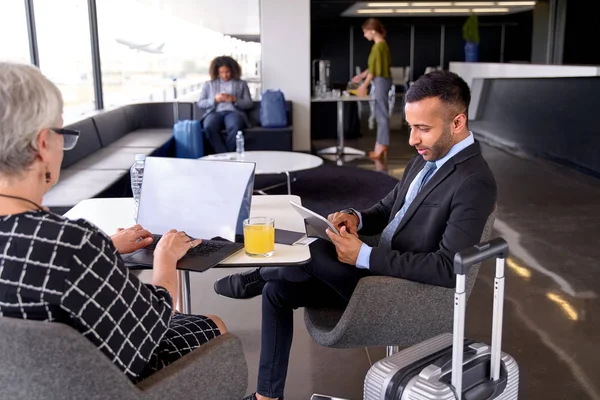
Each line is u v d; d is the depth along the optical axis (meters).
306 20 7.86
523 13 14.95
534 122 7.62
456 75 1.90
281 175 6.46
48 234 1.17
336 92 8.16
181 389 1.35
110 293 1.22
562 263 3.79
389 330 1.86
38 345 1.13
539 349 2.71
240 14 7.80
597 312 3.08
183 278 2.35
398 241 1.99
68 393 1.18
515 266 3.74
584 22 11.09
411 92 1.91
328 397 2.26
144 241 1.86
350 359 2.63
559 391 2.37
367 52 15.48
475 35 12.57
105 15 7.18
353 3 13.10
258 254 1.84
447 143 1.90
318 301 2.10
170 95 7.87
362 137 9.64
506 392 1.71
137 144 6.12
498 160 7.51
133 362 1.29
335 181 6.23
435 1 12.72
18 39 4.89
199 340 1.64
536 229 4.51
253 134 7.23
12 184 1.21
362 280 1.81
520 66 8.62
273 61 7.95
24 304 1.17
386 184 6.11
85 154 5.40
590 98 6.30
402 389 1.57
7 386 1.17
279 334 2.07
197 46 7.80
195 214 2.02
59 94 1.27
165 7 7.59
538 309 3.12
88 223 1.23
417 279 1.81
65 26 5.98
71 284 1.16
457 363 1.52
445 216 1.89
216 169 2.02
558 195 5.55
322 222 1.94
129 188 4.93
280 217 2.28
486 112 9.26
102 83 7.22
